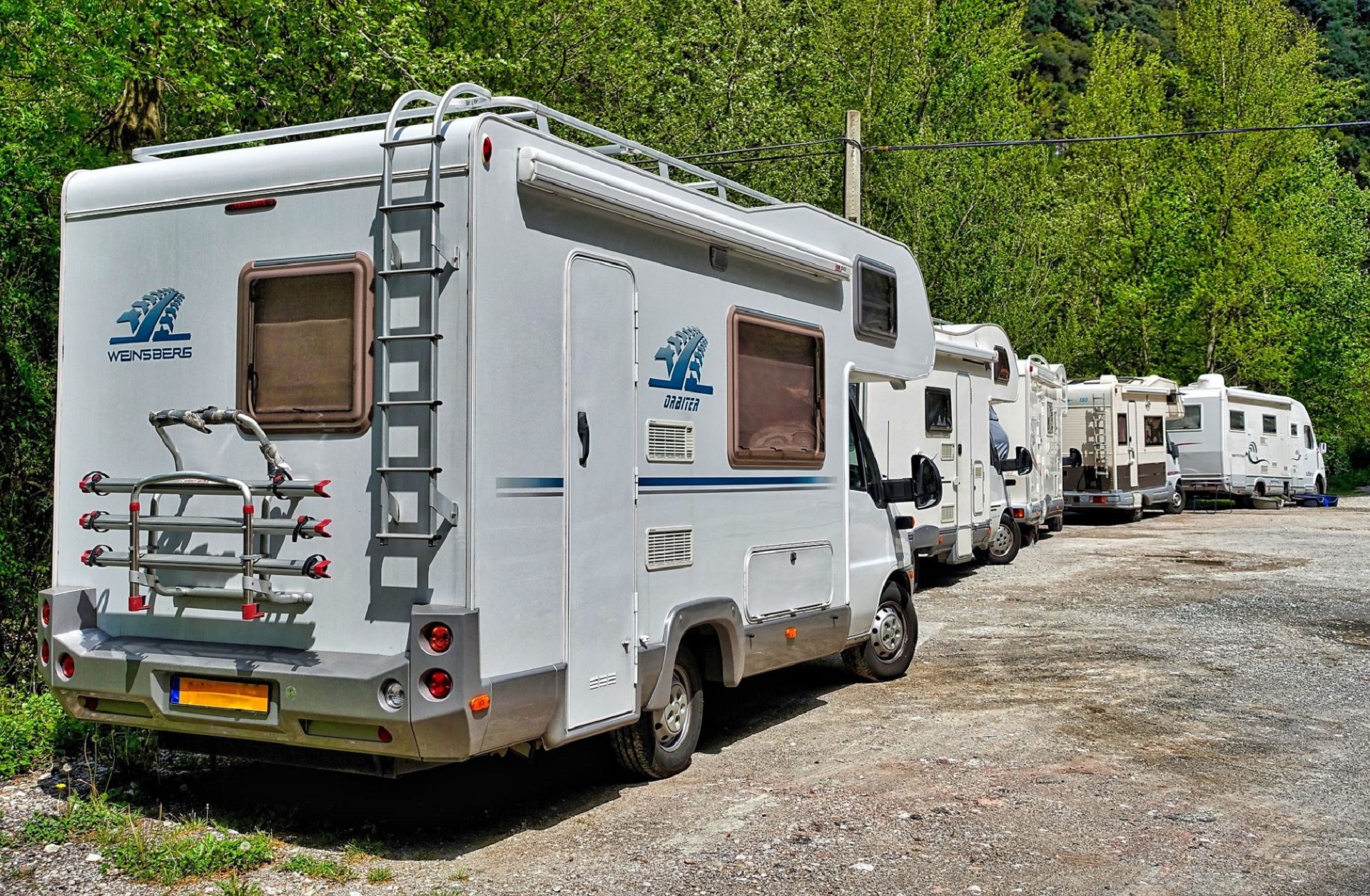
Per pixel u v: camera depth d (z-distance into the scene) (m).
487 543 4.64
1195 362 34.12
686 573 6.11
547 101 15.70
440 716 4.48
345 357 4.82
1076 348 29.67
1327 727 7.57
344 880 4.70
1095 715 7.82
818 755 6.78
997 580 14.79
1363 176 60.47
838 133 23.52
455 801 5.81
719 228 6.30
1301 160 34.53
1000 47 29.73
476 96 5.30
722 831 5.39
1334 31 77.12
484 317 4.65
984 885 4.77
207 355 5.17
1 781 5.95
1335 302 36.28
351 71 11.13
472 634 4.52
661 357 5.91
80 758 6.25
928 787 6.14
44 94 8.50
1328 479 45.16
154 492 5.19
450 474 4.58
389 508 4.65
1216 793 6.11
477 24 14.64
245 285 5.05
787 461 7.11
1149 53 37.41
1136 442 24.64
